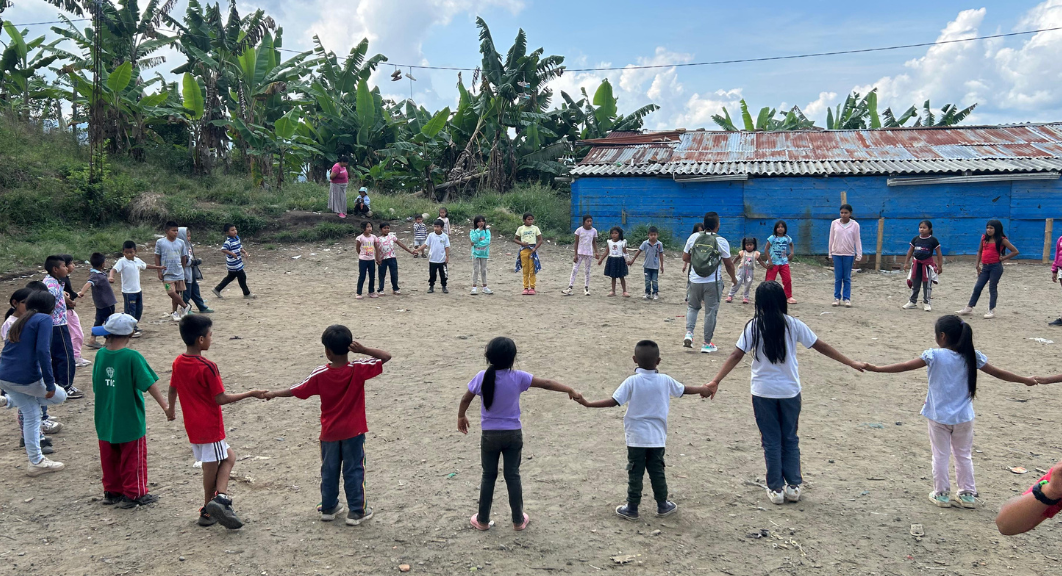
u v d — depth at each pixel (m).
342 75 26.34
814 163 18.92
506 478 4.16
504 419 4.11
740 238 18.77
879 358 8.52
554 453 5.48
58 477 5.08
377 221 19.84
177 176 21.41
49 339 4.99
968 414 4.39
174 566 3.79
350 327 10.16
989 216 17.31
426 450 5.56
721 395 6.98
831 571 3.72
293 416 6.39
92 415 6.47
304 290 13.52
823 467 5.17
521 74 23.81
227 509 4.11
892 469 5.13
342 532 4.20
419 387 7.24
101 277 9.12
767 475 4.56
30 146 20.16
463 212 20.77
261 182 22.61
